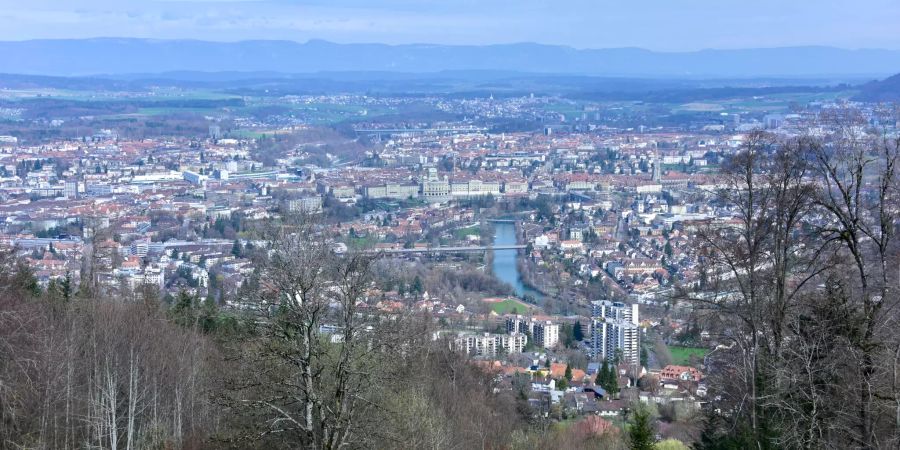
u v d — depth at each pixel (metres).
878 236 47.12
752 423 40.78
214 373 55.62
